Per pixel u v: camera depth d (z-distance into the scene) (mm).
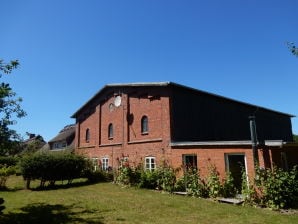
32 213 12531
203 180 15969
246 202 13508
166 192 17094
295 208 12656
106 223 10555
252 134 14523
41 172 21312
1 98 11219
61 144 43938
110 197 15875
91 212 12383
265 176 13312
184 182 17109
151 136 21688
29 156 21938
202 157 17359
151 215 11578
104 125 27438
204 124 22812
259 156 14570
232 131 25484
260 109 29875
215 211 12141
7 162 32500
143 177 19109
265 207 12938
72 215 11938
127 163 20734
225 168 16062
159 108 21406
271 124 31516
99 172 24344
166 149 20125
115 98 26203
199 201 14320
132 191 17828
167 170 17844
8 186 22844
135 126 23422
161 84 20812
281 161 14961
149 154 21547
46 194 18094
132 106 24062
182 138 20766
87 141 29859
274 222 10398
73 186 21672
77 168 23312
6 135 11219
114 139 25672
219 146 16516
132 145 23359
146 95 22750
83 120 31188
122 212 12180
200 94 23141
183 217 11219
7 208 13656
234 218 11008
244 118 27469
